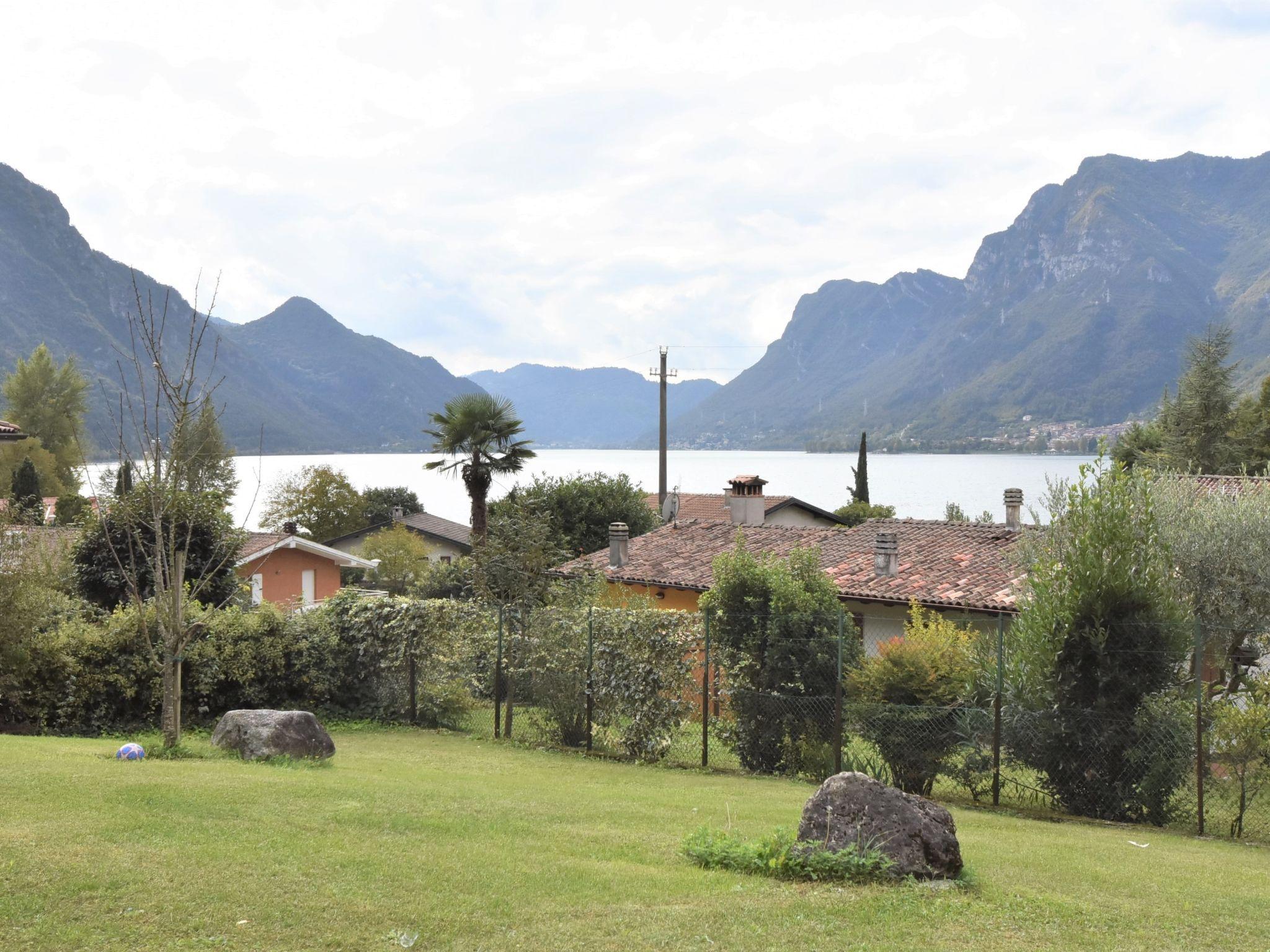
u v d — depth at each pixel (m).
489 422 41.41
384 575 53.22
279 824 8.98
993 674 14.66
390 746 17.73
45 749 13.24
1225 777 12.99
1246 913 8.29
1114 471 14.74
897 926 7.18
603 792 13.15
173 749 13.30
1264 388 54.50
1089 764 13.65
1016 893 8.29
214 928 6.49
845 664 15.84
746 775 16.25
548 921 7.07
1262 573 17.64
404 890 7.47
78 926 6.32
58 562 18.27
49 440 72.94
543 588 22.77
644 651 17.66
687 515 51.94
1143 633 13.65
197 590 14.48
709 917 7.23
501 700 19.92
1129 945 7.09
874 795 8.82
